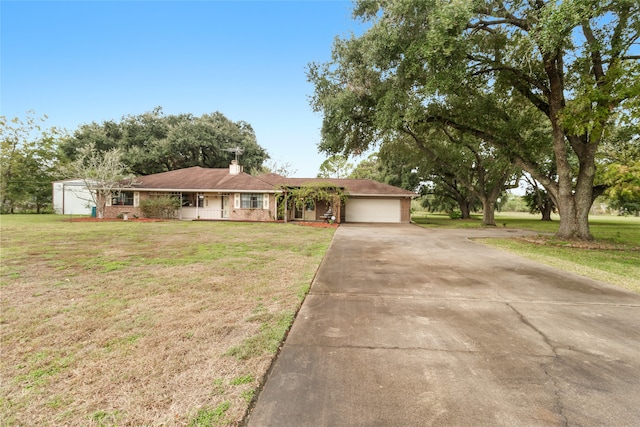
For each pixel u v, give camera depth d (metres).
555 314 4.10
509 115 14.34
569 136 12.11
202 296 4.61
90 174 20.62
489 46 11.45
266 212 22.72
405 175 32.88
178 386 2.38
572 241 11.55
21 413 2.07
